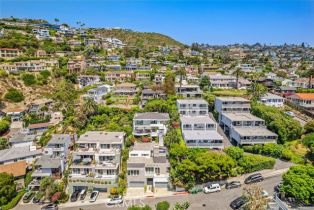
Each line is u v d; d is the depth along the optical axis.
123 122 80.75
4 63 130.38
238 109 86.50
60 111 97.88
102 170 55.50
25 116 96.94
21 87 119.62
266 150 64.69
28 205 50.41
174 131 71.12
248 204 43.47
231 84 124.19
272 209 41.59
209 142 66.06
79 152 59.19
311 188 40.34
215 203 48.44
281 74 152.75
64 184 56.12
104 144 61.88
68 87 115.69
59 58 152.00
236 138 70.50
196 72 158.00
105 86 115.69
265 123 76.44
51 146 64.06
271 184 53.66
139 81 130.62
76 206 49.47
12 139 74.44
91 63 158.38
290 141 72.25
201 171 52.44
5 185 51.38
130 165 55.28
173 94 104.25
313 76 140.62
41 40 185.00
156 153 60.09
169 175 55.25
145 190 53.81
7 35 171.62
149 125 75.31
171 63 179.62
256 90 101.44
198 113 85.19
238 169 57.66
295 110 96.88
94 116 84.69
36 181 56.50
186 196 51.34
